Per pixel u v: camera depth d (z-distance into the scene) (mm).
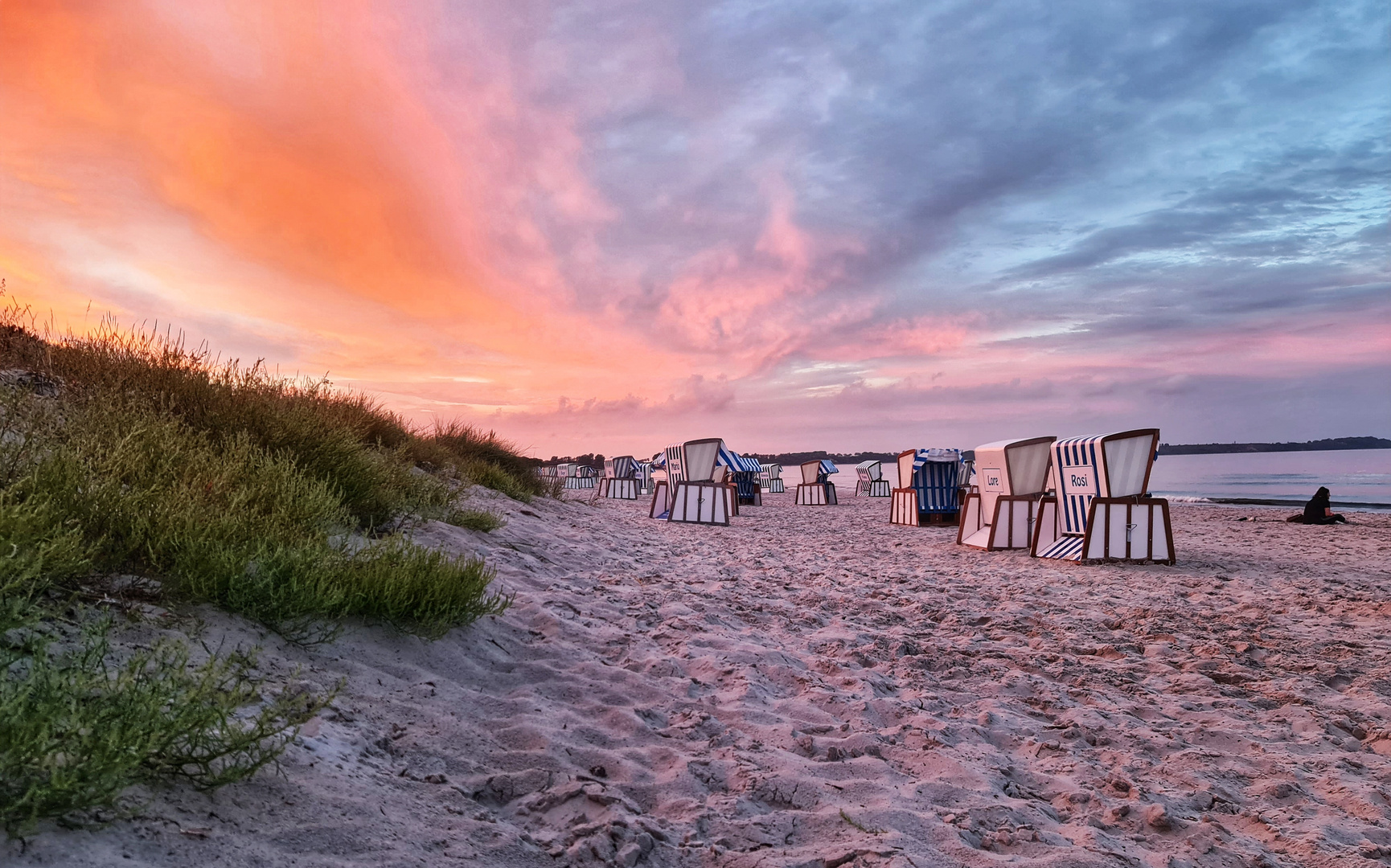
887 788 2775
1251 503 25984
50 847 1408
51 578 2547
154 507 3281
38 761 1461
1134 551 10117
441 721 2842
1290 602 7266
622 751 2891
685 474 15719
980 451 12312
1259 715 4020
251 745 2039
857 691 4020
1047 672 4707
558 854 2053
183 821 1670
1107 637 5719
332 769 2191
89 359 5676
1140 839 2561
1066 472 10805
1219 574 9227
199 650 2660
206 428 5355
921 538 13414
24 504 2543
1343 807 2914
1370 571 9617
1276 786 3016
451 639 3783
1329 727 3816
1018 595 7504
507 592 5094
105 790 1537
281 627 3131
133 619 2668
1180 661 5062
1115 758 3328
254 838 1706
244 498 3752
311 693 2721
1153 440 10148
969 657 4953
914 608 6582
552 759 2689
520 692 3402
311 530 4094
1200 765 3271
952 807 2703
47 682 1766
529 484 13570
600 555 8031
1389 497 28375
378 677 3113
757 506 24953
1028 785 3018
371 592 3562
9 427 3662
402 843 1887
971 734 3500
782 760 2982
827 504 26625
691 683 3844
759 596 6648
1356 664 5043
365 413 9047
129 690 1895
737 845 2287
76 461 3236
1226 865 2414
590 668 3848
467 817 2172
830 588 7375
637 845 2111
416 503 6465
